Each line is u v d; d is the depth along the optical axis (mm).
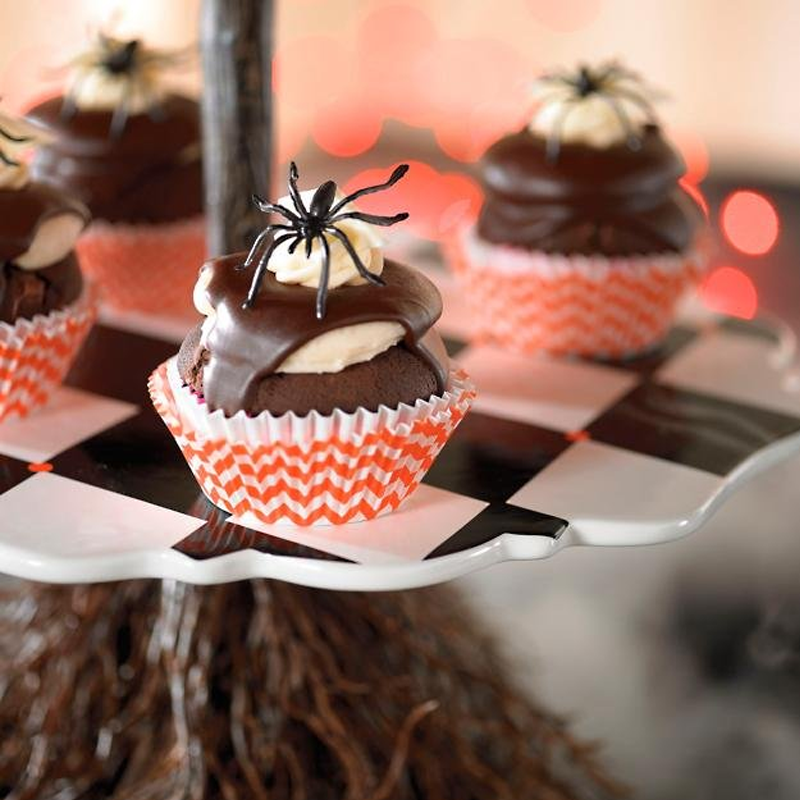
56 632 623
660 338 641
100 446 559
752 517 834
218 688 602
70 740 621
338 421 514
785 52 1088
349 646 611
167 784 599
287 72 1251
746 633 763
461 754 622
